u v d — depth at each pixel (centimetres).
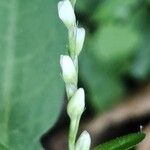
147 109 13
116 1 13
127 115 13
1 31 5
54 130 13
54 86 5
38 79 5
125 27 13
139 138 5
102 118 13
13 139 5
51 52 5
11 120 5
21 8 5
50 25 5
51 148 13
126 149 5
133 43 13
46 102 5
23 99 5
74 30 5
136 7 13
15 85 5
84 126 13
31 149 5
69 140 5
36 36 5
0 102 5
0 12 5
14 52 5
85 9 13
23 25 5
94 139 13
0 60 5
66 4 5
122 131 13
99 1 13
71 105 5
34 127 5
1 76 5
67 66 5
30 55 5
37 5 5
